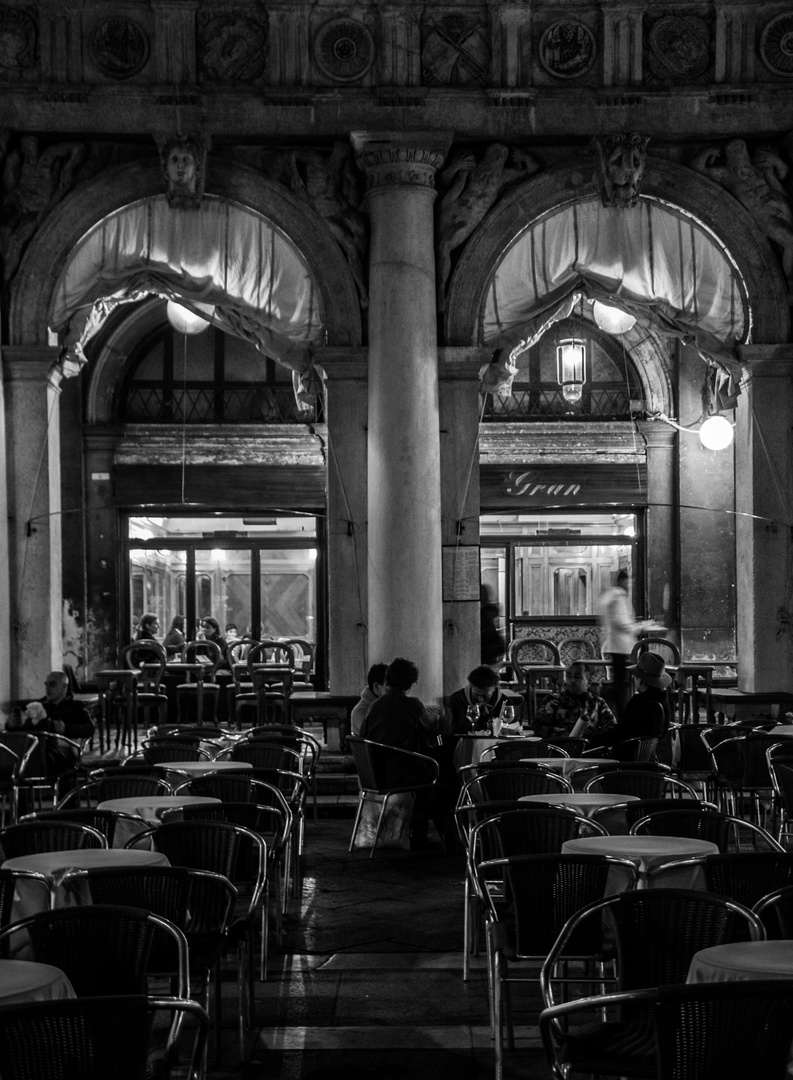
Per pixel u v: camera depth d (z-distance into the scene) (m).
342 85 14.02
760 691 14.57
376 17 14.06
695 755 11.74
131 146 14.52
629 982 4.84
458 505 14.24
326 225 14.37
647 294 14.88
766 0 14.11
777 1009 3.65
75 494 20.14
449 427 14.30
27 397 14.29
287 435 20.42
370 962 7.68
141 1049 3.60
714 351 14.88
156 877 5.54
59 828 6.82
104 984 4.80
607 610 15.85
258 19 14.09
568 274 14.86
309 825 12.55
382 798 11.34
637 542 20.34
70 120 14.02
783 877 5.62
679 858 6.18
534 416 20.44
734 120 14.22
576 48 14.16
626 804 7.14
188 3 13.95
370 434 14.02
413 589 13.72
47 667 14.27
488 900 6.14
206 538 20.45
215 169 14.41
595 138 14.15
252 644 18.78
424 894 9.51
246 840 7.25
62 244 14.37
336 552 14.35
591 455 20.33
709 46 14.25
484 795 8.60
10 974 4.39
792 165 14.54
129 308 20.09
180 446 20.30
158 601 20.36
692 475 20.12
